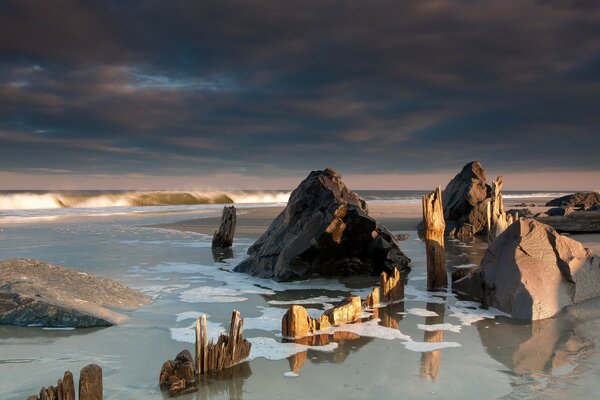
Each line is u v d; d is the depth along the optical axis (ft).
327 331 26.13
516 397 17.72
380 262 43.42
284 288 38.11
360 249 43.09
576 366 20.75
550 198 248.11
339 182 49.85
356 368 20.88
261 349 23.26
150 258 51.29
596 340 24.20
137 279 40.52
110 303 31.01
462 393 18.21
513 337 24.89
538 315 28.12
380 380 19.57
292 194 49.39
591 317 27.86
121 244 61.67
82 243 62.13
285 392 18.51
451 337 25.04
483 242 64.95
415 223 89.35
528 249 31.76
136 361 21.94
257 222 93.66
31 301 27.99
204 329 20.25
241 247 60.03
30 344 24.22
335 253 41.73
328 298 34.88
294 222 45.29
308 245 40.60
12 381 19.63
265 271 42.65
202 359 20.21
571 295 30.30
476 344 23.86
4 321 27.48
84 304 29.17
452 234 70.79
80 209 133.39
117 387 19.02
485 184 77.10
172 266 46.93
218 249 57.98
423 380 19.52
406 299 33.55
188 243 63.36
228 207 59.47
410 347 23.53
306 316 25.48
